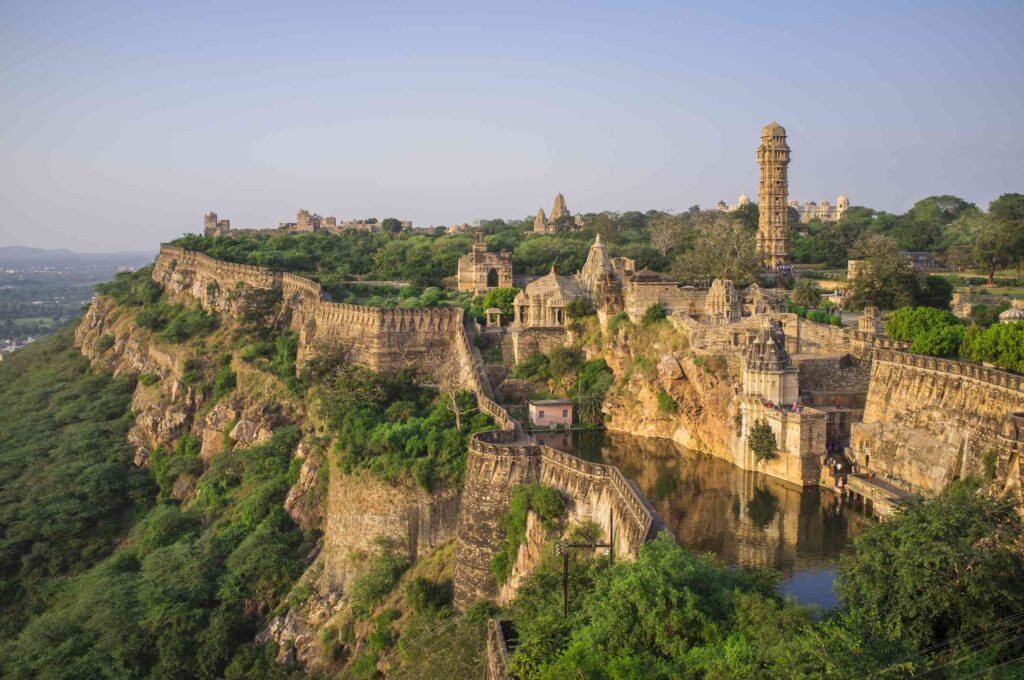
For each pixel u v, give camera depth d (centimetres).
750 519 9050
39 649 9869
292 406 13825
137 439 15250
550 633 4981
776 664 3962
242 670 9412
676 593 4575
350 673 8638
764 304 13775
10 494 13650
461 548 8544
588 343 14725
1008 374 8288
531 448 8238
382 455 10562
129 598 10388
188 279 19700
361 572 9900
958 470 8644
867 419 10500
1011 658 4600
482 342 15088
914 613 4919
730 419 11675
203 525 12481
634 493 6400
